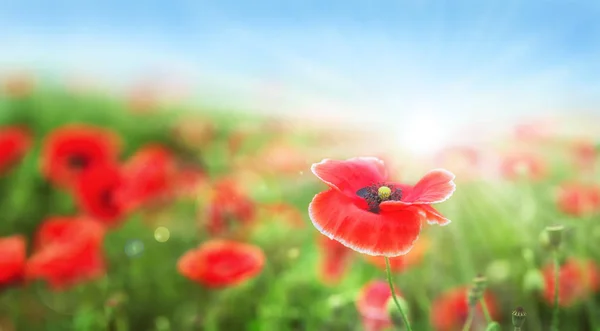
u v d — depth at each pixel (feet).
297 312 2.78
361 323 2.48
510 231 3.03
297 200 3.76
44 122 6.02
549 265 2.55
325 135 4.17
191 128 4.82
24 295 3.26
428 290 2.87
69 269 2.84
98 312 3.01
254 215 3.22
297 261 3.02
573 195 2.92
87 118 6.06
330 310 2.60
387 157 3.30
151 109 5.77
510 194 3.09
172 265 3.33
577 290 2.56
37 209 4.17
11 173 4.49
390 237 1.78
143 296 3.20
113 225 3.43
